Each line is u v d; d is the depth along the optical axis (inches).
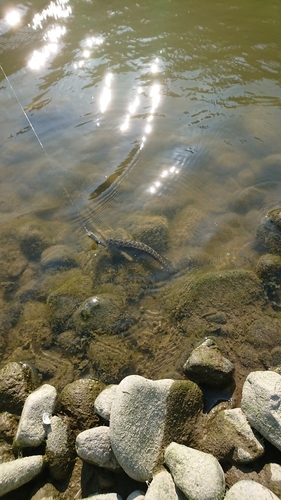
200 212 88.0
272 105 111.5
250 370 60.5
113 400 53.1
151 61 127.4
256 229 81.8
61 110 117.4
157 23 140.0
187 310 69.7
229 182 93.8
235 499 43.2
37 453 54.2
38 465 51.6
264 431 49.4
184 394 55.0
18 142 110.2
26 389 61.9
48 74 127.6
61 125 113.7
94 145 107.3
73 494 50.9
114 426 50.6
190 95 116.8
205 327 66.6
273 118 107.8
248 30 133.9
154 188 95.1
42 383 64.6
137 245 81.7
